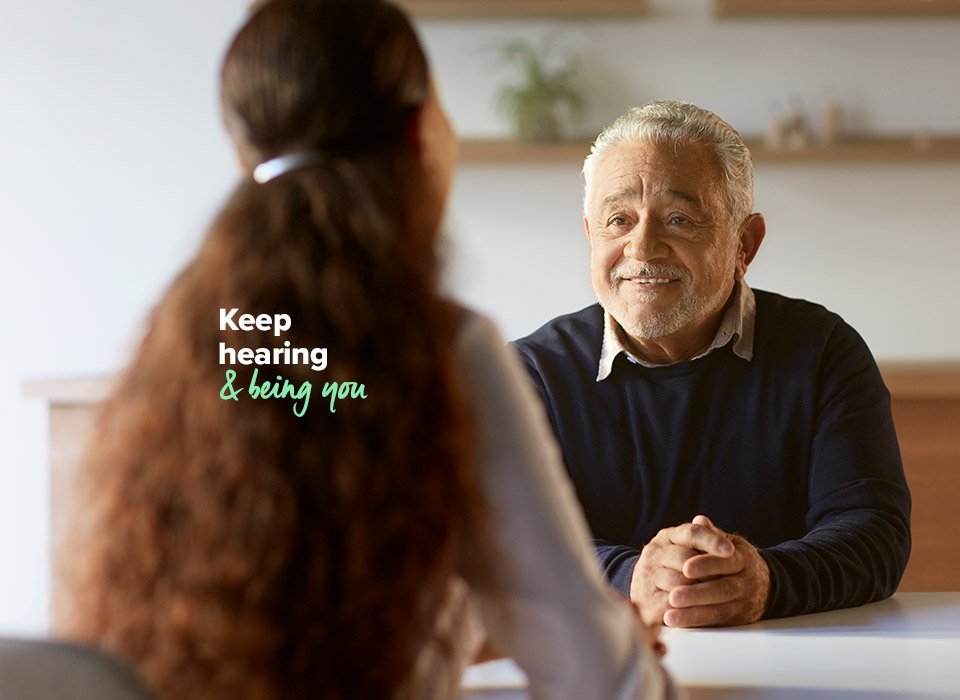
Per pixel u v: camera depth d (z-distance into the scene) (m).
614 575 1.57
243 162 0.91
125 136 4.21
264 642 0.78
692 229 1.85
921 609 1.53
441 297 0.87
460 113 4.18
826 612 1.52
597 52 4.12
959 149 3.95
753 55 4.11
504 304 4.17
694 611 1.43
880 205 4.12
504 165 4.13
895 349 4.16
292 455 0.79
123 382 0.86
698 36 4.11
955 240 4.12
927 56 4.09
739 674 1.21
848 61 4.10
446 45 4.15
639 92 4.13
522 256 4.16
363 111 0.87
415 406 0.81
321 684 0.78
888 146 3.96
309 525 0.79
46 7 4.19
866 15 4.02
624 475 1.95
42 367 4.25
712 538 1.44
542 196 4.14
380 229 0.83
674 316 1.87
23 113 4.21
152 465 0.82
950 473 3.33
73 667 0.60
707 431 1.94
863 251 4.14
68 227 4.23
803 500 1.91
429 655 0.87
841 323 1.99
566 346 2.03
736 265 1.96
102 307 4.25
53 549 0.90
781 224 4.14
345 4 0.87
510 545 0.86
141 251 4.23
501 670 1.22
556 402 1.98
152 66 4.20
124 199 4.22
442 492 0.81
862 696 1.12
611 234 1.89
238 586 0.78
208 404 0.80
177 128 4.21
